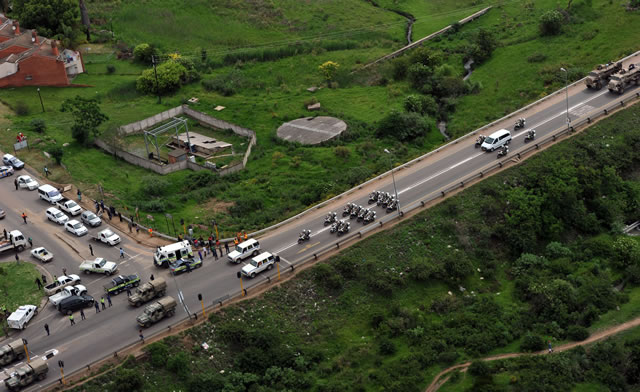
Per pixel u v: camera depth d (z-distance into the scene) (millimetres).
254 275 98562
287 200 127938
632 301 99062
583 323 95062
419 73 177625
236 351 87750
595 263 106562
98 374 81688
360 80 187000
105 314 92250
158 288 93438
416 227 108750
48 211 115562
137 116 165000
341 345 90812
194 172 138375
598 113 134625
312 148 149250
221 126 162375
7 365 83500
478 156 126500
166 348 85188
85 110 144750
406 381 84250
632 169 126250
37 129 150875
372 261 101562
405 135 152750
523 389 83062
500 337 92688
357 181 127438
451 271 102438
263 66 197125
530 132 128750
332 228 107812
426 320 95812
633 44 167500
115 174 135125
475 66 186750
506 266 107812
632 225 118125
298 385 83625
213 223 113562
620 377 85688
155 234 111250
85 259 104812
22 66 171875
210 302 93438
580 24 185750
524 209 112875
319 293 97000
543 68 170000
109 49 199500
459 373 86312
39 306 95062
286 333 90938
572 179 117562
